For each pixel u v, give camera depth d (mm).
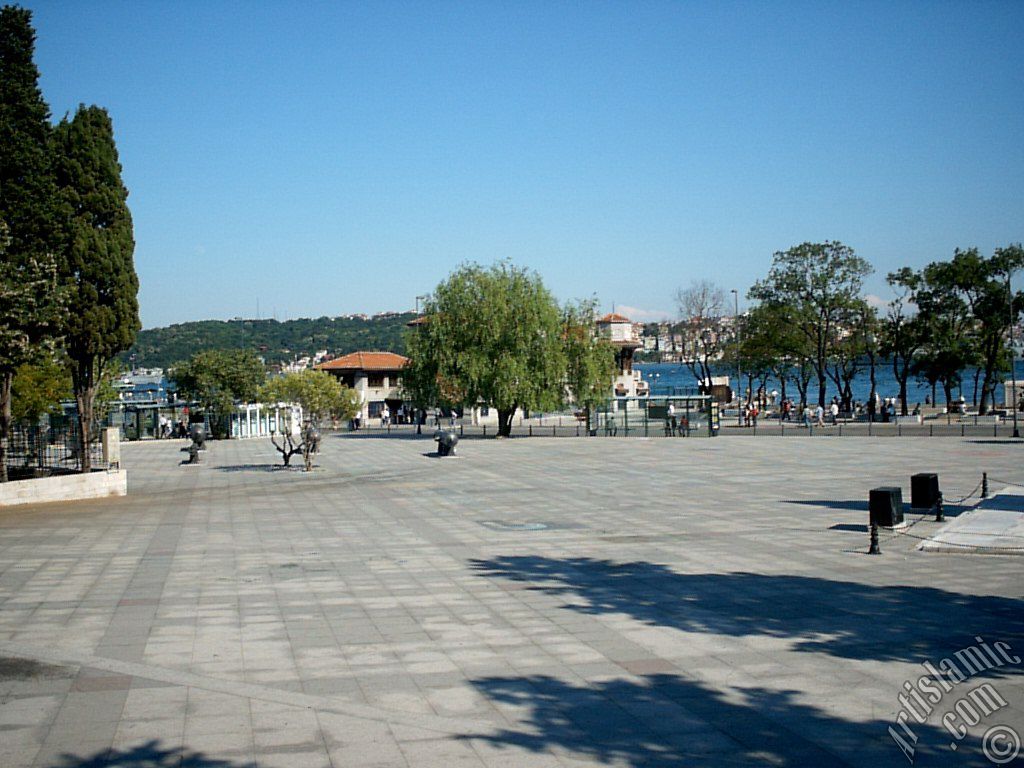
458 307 63875
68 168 31891
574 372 65625
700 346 96875
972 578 16062
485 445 56250
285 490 33531
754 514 24984
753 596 14867
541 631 12820
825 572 16828
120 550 20344
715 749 8453
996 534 20078
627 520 24438
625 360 101750
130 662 11406
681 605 14312
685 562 18141
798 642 12031
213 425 74625
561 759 8234
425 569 17797
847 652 11523
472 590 15727
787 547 19688
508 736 8812
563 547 20266
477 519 25109
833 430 62562
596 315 67875
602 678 10625
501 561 18609
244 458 50156
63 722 9266
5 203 29844
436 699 9930
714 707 9586
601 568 17656
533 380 63125
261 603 14805
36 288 28609
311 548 20516
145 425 75438
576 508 27062
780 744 8547
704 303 91750
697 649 11789
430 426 85688
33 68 30594
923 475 24281
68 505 29250
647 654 11594
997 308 70438
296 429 76250
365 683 10516
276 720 9281
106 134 32906
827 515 24469
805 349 80438
